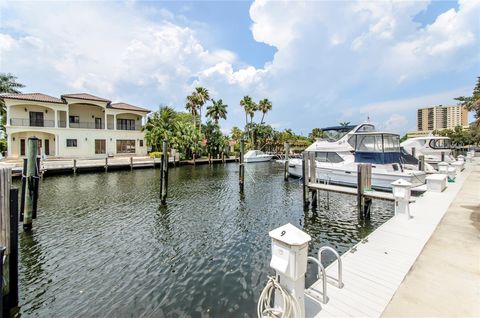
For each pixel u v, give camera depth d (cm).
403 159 1642
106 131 3084
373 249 458
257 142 4900
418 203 808
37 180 890
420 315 272
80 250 674
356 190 975
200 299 459
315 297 313
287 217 982
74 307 440
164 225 884
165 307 439
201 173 2477
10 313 418
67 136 2817
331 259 613
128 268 579
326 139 1828
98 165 2402
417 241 493
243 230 835
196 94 3991
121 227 860
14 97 2559
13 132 2566
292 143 5078
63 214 1008
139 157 3050
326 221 928
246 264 595
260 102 4716
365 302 300
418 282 342
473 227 572
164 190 1181
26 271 562
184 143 3247
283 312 250
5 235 409
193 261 612
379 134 1317
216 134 3981
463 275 358
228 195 1416
